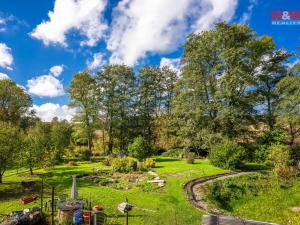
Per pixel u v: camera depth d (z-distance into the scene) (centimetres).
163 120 5503
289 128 4075
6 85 5253
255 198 2588
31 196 2350
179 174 3066
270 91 4381
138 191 2466
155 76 5822
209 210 2067
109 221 1786
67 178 3131
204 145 4091
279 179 2917
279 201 2500
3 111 5144
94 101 5203
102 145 5606
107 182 2866
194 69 4419
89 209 1908
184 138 4553
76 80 5069
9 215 1938
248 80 3900
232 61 4062
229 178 2900
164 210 1997
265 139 3691
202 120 4306
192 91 4403
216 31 4241
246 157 3572
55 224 1791
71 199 2014
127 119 5462
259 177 2973
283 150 3281
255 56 4241
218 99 4134
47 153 3612
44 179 3147
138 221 1803
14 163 3050
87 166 3938
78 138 5691
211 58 4406
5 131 2947
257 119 4178
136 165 3425
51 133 4672
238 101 3991
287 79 3809
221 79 4019
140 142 3884
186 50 4588
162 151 5209
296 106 3622
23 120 5625
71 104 5094
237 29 4184
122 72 5316
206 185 2647
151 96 5794
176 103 4709
